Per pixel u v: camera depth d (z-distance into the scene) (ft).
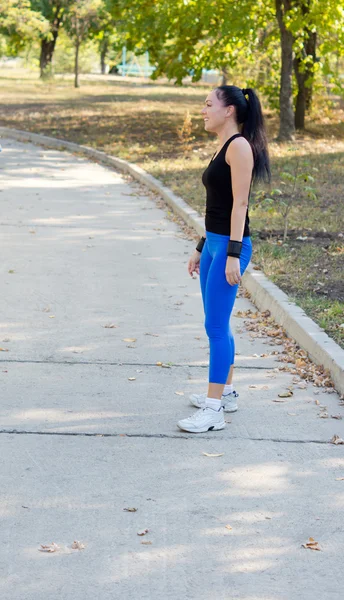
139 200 50.06
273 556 13.50
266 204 45.11
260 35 91.09
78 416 19.01
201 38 80.79
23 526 14.21
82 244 37.50
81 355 23.21
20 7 142.61
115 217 44.37
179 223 43.21
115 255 35.55
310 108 91.76
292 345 24.12
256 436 18.26
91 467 16.53
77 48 143.02
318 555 13.56
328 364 21.58
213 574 12.92
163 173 57.31
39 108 102.99
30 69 217.36
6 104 108.47
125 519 14.55
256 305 28.71
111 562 13.17
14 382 21.03
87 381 21.26
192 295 29.81
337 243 36.37
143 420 18.92
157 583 12.64
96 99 117.39
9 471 16.25
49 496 15.30
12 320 26.21
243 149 17.48
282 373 22.24
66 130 83.46
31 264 33.45
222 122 17.97
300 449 17.63
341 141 75.61
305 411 19.70
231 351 18.80
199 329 25.91
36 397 20.10
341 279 30.32
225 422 18.99
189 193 48.80
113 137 77.30
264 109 98.63
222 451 17.47
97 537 13.92
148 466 16.65
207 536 14.05
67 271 32.58
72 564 13.08
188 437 18.10
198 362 22.94
